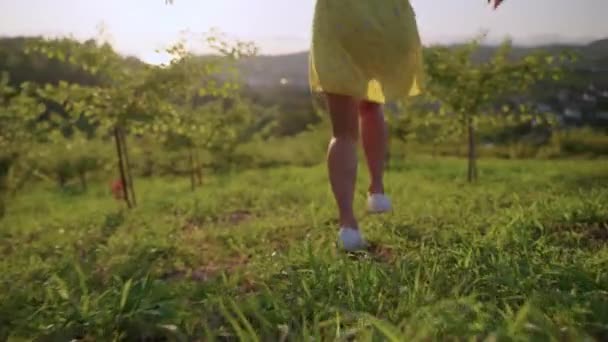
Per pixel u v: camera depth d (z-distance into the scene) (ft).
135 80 33.12
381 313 6.91
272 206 24.67
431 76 41.63
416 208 17.01
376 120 11.06
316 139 80.69
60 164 52.90
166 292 7.91
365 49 10.16
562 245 10.38
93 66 32.17
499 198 19.66
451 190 27.50
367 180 38.47
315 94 10.92
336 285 8.05
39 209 38.06
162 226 19.27
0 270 11.78
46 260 13.24
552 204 14.38
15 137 35.40
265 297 7.47
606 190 18.35
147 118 33.58
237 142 63.57
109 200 40.96
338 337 5.95
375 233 12.19
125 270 10.66
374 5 10.22
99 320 6.92
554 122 43.32
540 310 6.35
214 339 6.28
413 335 5.78
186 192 40.01
